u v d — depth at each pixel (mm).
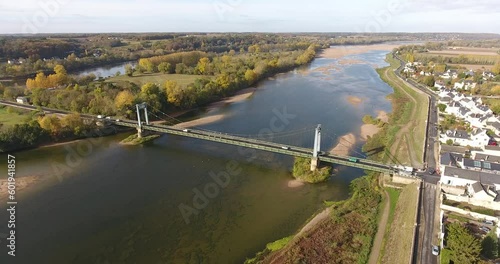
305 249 54750
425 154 85625
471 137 89375
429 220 57344
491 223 55719
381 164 77500
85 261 53500
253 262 52531
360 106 141500
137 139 105375
